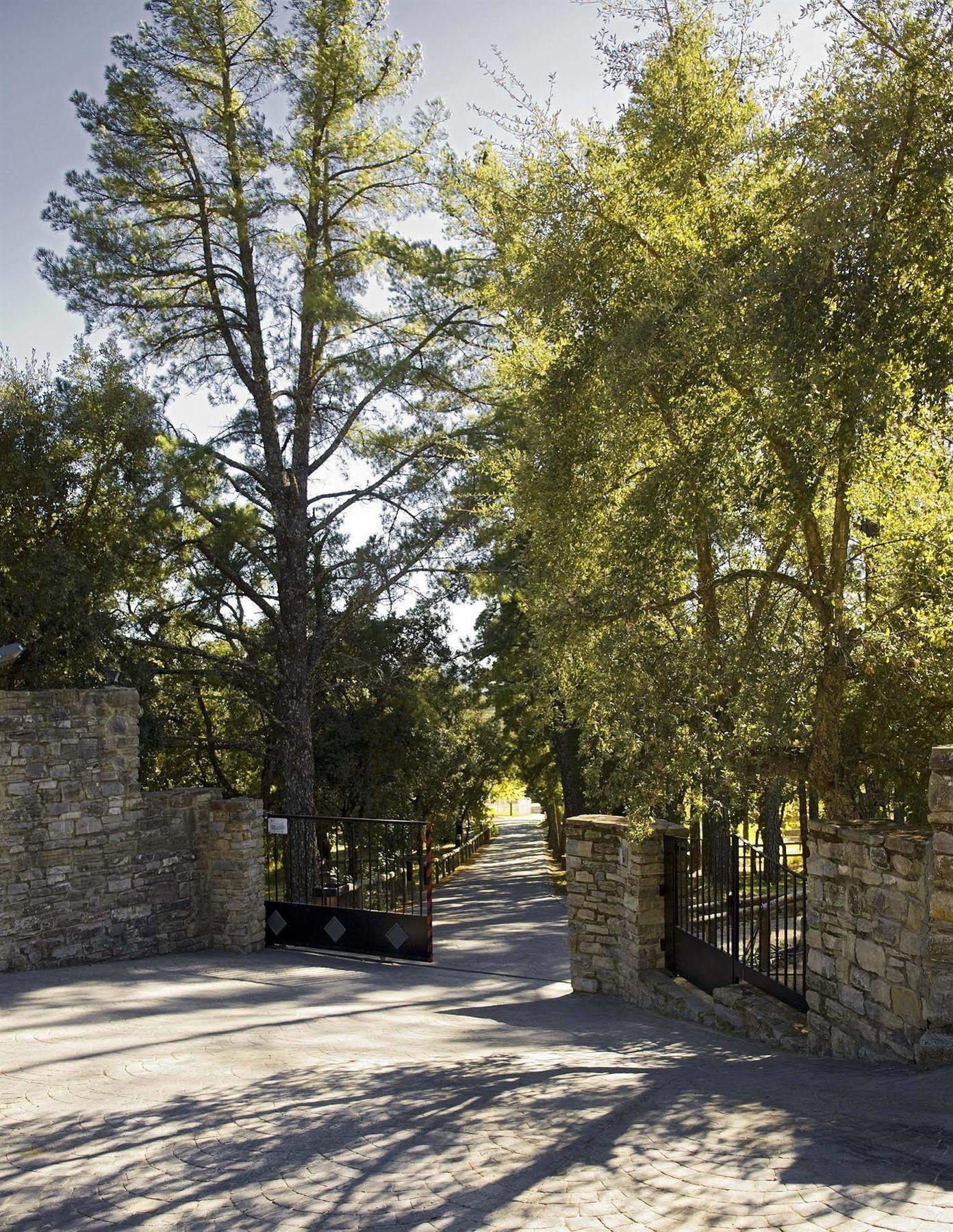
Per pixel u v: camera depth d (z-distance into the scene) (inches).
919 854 242.1
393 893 620.1
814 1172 144.9
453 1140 179.3
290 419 869.8
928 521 397.7
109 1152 183.3
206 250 800.3
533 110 425.4
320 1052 295.7
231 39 781.9
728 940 378.6
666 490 361.4
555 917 773.3
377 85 812.0
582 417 416.5
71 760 507.5
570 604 408.2
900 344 305.1
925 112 308.0
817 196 317.4
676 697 366.0
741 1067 259.9
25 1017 353.4
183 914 566.6
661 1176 150.6
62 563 691.4
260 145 765.3
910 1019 243.1
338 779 1069.8
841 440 331.3
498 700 1132.5
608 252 397.4
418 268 769.6
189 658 929.5
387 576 814.5
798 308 312.0
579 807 1069.1
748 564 439.5
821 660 360.5
